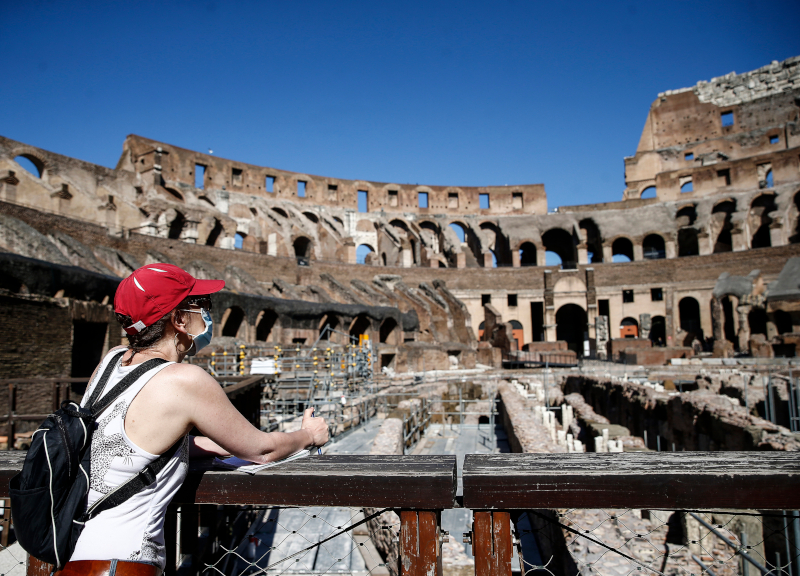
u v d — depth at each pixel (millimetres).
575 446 13633
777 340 41406
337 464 2748
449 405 32188
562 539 8148
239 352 25484
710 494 2408
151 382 2336
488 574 2527
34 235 28484
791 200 61219
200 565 3477
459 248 69812
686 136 77625
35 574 2639
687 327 65500
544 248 70688
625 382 25609
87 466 2230
